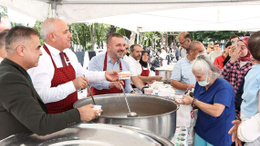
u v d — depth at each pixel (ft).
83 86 5.34
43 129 3.33
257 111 5.03
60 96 5.16
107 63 8.63
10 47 3.81
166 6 9.59
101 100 5.89
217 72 6.54
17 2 9.09
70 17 9.84
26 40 3.83
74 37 34.81
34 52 3.95
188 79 9.47
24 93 3.42
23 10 9.28
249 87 5.15
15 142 3.25
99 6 9.82
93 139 3.30
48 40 5.72
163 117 4.35
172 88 11.13
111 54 8.51
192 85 9.14
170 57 53.67
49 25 5.63
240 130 4.53
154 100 5.87
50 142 3.29
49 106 5.56
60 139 3.36
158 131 4.31
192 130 7.27
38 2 9.50
